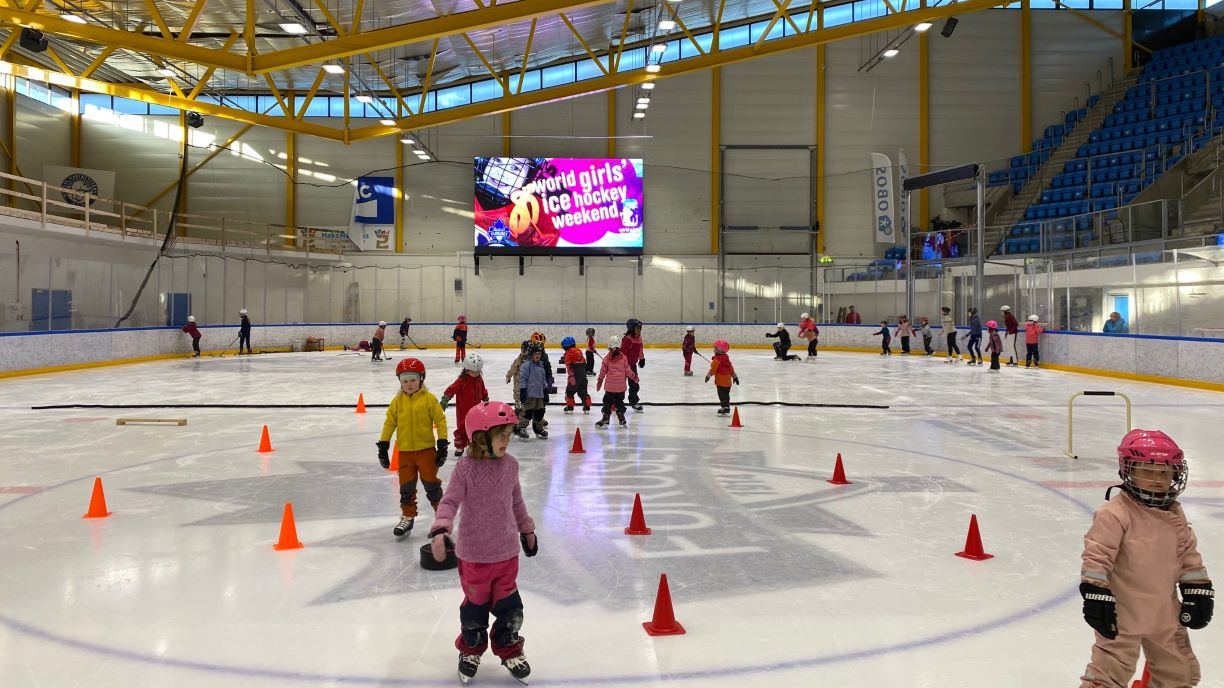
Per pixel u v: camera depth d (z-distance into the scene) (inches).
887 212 1368.1
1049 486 312.0
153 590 191.3
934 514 267.6
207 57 706.8
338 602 183.3
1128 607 105.3
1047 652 153.6
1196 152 1156.5
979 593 188.2
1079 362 889.5
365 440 423.2
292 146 1476.4
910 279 1241.4
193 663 149.1
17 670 146.3
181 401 605.6
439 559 134.8
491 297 1485.0
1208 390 681.6
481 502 137.9
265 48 1148.5
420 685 139.5
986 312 1158.3
